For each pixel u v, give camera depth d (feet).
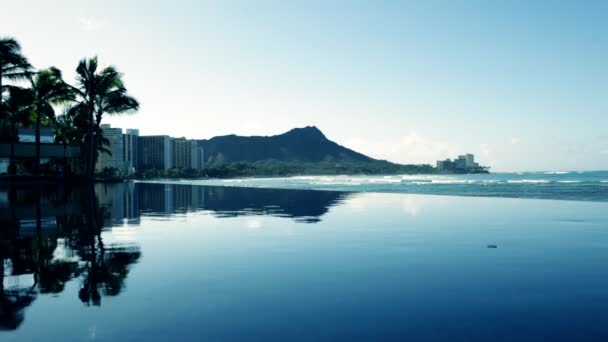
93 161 131.44
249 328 10.05
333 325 10.26
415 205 51.65
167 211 43.14
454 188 135.95
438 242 23.50
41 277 14.97
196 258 18.83
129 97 130.93
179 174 558.15
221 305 11.85
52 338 9.36
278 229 29.40
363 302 12.19
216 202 57.52
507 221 34.14
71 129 170.60
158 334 9.63
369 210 44.68
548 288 13.69
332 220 34.91
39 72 126.52
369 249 21.24
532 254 19.83
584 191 103.81
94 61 127.24
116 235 25.96
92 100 128.57
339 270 16.46
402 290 13.52
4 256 18.89
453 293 13.14
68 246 21.77
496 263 17.76
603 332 9.73
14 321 10.43
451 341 9.23
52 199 58.44
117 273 15.76
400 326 10.18
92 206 47.80
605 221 34.09
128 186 129.18
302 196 73.36
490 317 10.84
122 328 10.00
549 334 9.62
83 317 10.75
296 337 9.48
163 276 15.30
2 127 130.11
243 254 19.84
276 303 12.07
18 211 40.60
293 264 17.58
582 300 12.34
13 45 114.83
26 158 143.23
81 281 14.44
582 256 19.34
